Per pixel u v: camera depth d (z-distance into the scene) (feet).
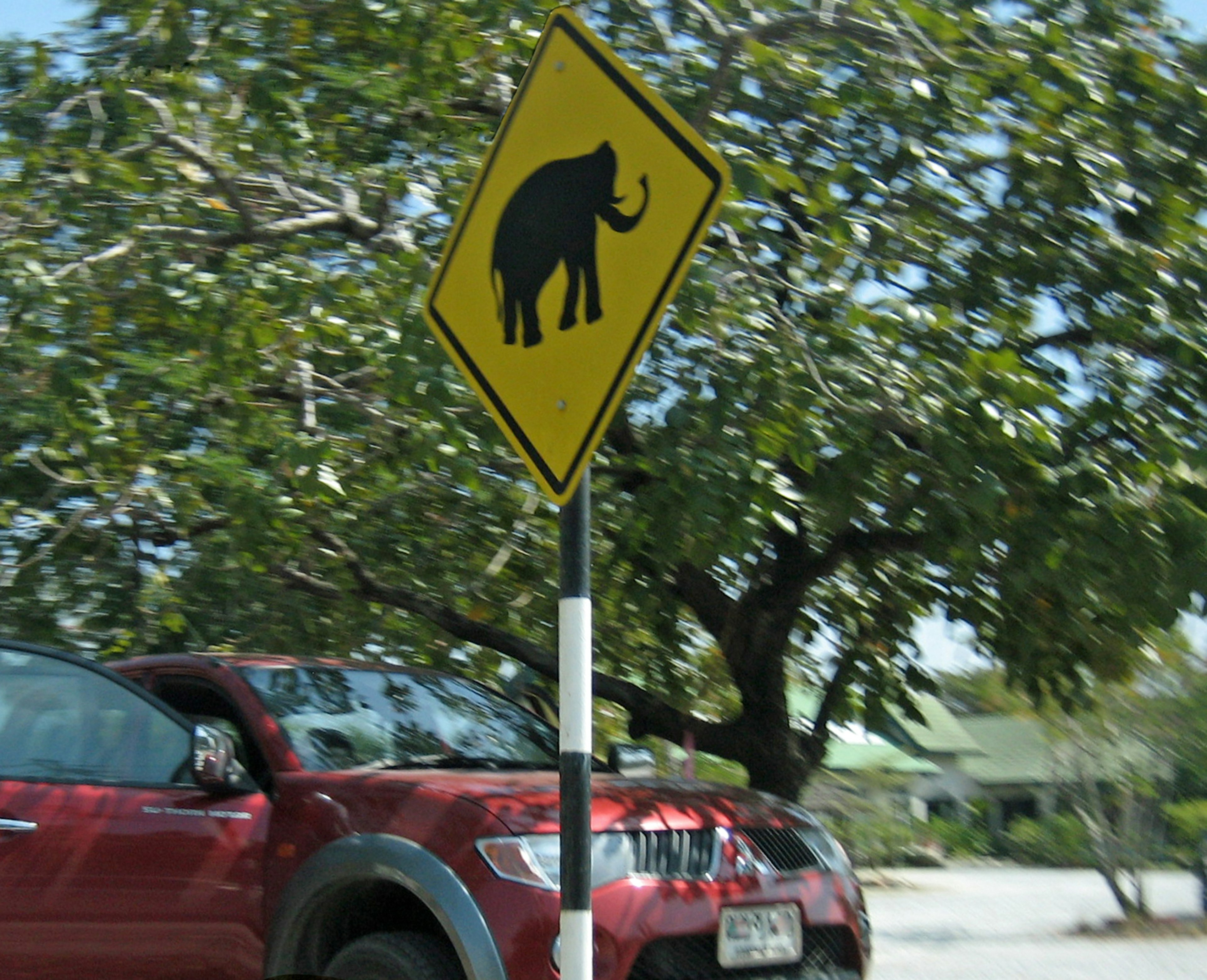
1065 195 28.71
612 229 12.67
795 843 20.22
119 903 19.88
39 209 31.42
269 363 30.78
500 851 17.60
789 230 31.45
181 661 23.07
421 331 26.08
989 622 32.22
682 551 26.86
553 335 13.00
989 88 28.86
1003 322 29.12
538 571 37.50
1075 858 152.56
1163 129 29.81
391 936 18.52
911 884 120.67
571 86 13.26
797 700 47.73
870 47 28.45
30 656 22.33
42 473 31.96
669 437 26.61
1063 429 27.22
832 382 26.48
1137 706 76.02
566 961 12.35
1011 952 62.03
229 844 19.80
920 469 27.02
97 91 31.50
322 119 32.73
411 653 39.86
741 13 29.43
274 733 21.11
